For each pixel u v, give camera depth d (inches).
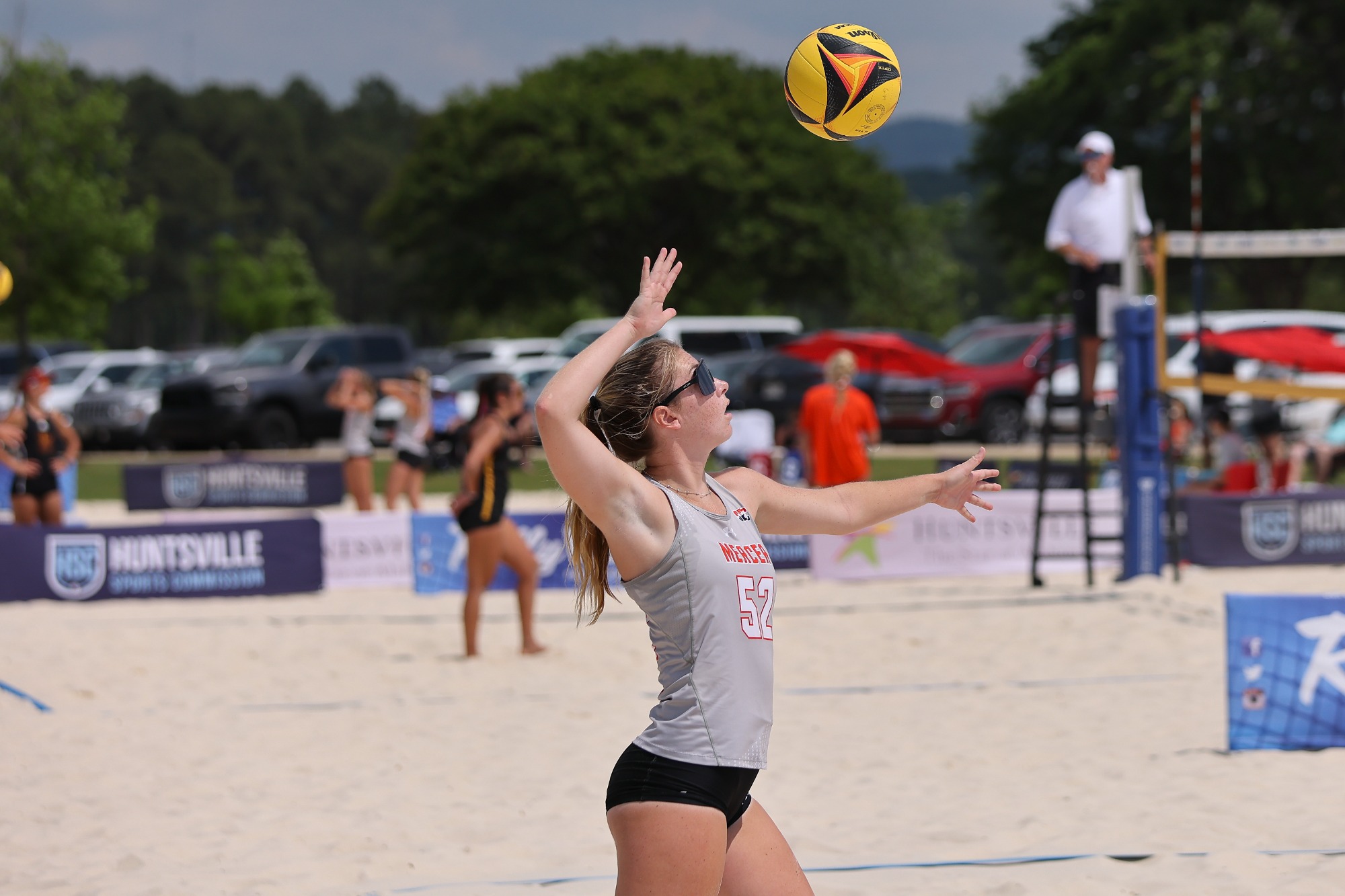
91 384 3452.3
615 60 5890.8
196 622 1216.2
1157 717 808.3
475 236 5723.4
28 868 551.2
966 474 379.2
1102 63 4220.0
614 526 322.0
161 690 938.7
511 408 1045.2
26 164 4089.6
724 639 324.5
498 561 1047.6
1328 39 4124.0
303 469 2080.5
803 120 443.5
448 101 5802.2
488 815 629.9
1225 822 584.4
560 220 5359.3
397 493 1764.3
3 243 4089.6
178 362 3499.0
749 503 359.3
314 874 541.0
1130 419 1312.7
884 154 5826.8
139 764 732.0
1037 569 1385.3
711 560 324.8
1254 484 1636.3
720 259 5516.7
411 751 760.3
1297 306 4643.2
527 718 840.3
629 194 5310.0
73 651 1062.4
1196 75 3956.7
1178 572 1300.4
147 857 564.7
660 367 343.0
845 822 609.9
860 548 1435.8
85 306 4320.9
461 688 940.0
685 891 316.2
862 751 745.0
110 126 4286.4
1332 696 716.7
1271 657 716.0
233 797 666.8
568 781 692.7
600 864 553.6
